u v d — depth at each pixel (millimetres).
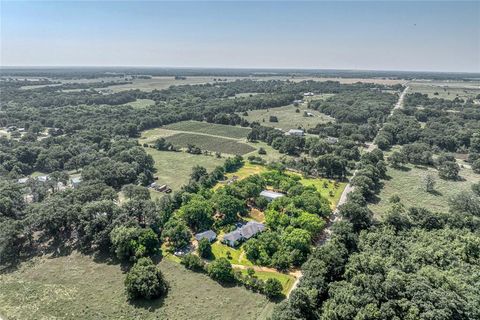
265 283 79312
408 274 69000
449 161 162125
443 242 88000
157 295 77438
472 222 97062
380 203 128875
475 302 62875
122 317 71750
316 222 101625
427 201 131000
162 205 114250
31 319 70688
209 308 74125
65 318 71250
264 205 122312
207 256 93062
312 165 165625
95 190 116250
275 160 182750
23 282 83250
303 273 80375
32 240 99375
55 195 117938
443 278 69188
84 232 97188
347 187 146375
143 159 162750
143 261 84188
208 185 140500
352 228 96875
